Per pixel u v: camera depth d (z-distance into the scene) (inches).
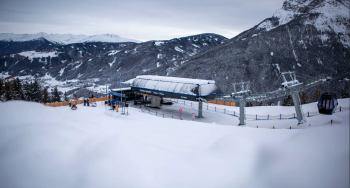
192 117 1355.8
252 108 1628.9
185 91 1336.1
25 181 249.6
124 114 1160.2
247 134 556.1
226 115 1425.9
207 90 1302.9
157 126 878.4
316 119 975.0
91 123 910.4
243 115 1135.0
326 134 280.2
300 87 1048.8
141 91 1631.4
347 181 229.3
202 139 662.5
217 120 1302.9
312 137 291.6
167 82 1489.9
